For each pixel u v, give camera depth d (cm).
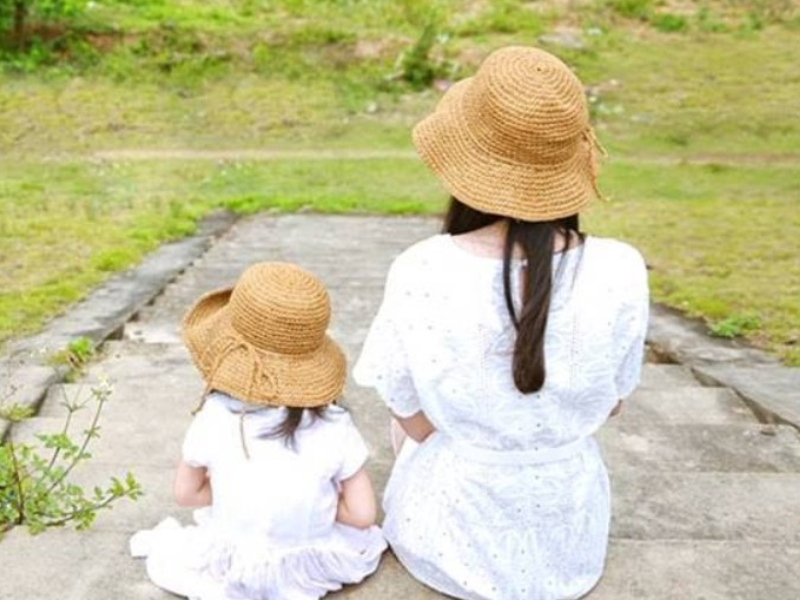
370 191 1180
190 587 243
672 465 356
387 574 252
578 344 223
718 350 532
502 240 218
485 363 223
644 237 842
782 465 360
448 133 217
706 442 376
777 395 433
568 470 236
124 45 1636
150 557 252
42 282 653
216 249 842
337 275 753
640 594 246
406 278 225
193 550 247
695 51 1666
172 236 876
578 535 241
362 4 1812
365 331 589
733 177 1234
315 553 244
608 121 1452
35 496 279
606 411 236
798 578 253
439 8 1786
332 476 244
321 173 1263
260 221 995
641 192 1146
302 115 1492
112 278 686
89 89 1535
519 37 1700
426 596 245
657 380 481
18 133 1380
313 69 1623
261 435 240
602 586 249
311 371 240
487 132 211
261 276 241
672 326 580
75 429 373
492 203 211
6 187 1078
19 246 768
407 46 1658
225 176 1227
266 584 240
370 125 1471
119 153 1328
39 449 343
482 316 220
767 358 516
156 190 1130
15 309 580
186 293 664
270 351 238
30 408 392
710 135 1407
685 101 1508
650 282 677
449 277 221
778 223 905
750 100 1505
